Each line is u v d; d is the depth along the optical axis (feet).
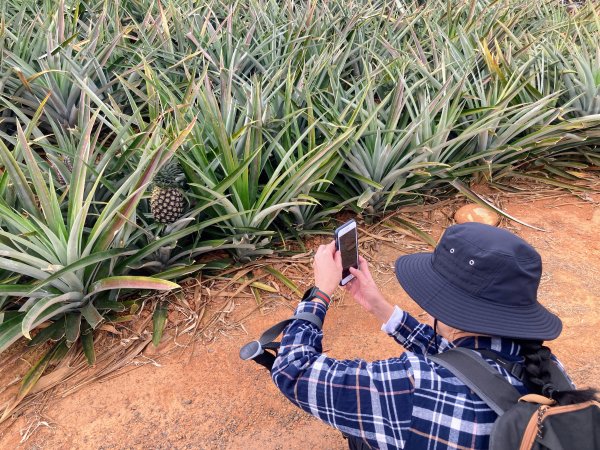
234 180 9.00
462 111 12.37
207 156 10.88
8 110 13.83
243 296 9.68
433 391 3.56
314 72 13.20
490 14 19.47
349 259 5.57
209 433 7.38
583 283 10.22
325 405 3.88
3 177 8.53
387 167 11.58
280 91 12.35
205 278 9.98
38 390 7.93
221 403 7.79
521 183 13.46
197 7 18.02
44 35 14.53
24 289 7.66
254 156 9.21
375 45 16.98
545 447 3.16
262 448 7.18
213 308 9.39
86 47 13.92
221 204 9.34
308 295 5.00
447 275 3.94
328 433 7.37
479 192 12.98
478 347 3.82
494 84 13.65
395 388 3.65
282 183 10.85
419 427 3.52
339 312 9.41
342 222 11.74
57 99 13.23
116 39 13.96
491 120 11.80
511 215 12.16
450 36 17.10
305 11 17.78
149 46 14.76
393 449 3.64
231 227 9.63
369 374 3.80
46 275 8.04
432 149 10.89
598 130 13.24
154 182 8.94
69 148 10.61
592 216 12.19
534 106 12.27
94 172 8.63
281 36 16.10
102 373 8.16
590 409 3.24
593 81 13.55
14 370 8.25
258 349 4.86
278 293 9.77
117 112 11.07
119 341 8.68
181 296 9.47
